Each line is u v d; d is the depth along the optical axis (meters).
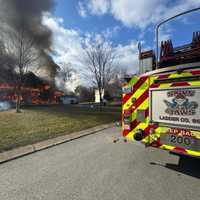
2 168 3.17
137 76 3.26
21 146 4.33
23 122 7.33
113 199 2.25
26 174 2.94
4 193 2.40
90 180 2.73
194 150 2.44
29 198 2.29
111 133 5.99
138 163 3.38
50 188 2.52
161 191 2.42
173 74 2.71
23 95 17.30
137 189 2.47
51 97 22.69
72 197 2.30
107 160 3.53
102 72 13.85
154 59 3.58
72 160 3.54
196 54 3.07
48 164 3.34
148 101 3.08
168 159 3.56
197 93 2.42
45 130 6.00
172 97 2.71
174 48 3.41
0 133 5.45
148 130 3.08
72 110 13.47
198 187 2.51
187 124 2.53
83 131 6.14
